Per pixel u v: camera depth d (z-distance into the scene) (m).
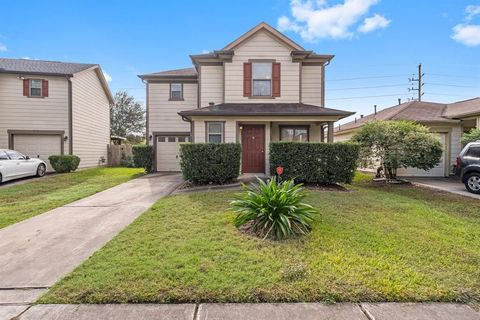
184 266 3.07
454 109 13.31
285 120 10.42
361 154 10.11
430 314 2.30
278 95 11.77
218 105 11.48
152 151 13.91
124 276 2.85
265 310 2.35
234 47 11.74
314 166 8.38
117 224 4.89
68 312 2.32
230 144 8.84
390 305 2.42
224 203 6.07
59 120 13.95
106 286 2.66
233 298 2.50
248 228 4.36
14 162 10.43
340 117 10.31
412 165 9.78
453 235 4.15
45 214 5.63
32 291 2.67
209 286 2.65
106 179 11.05
